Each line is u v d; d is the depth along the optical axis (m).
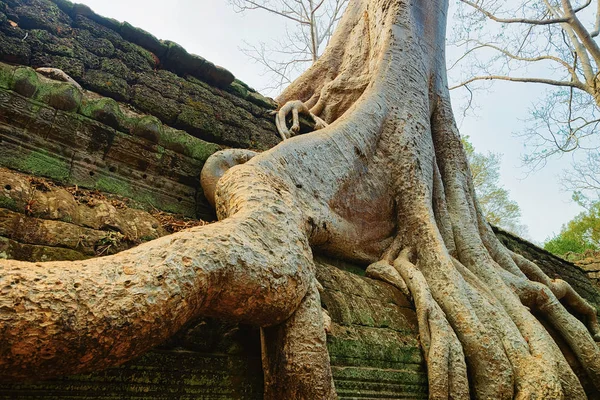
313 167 3.31
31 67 3.06
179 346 2.01
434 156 4.69
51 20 3.38
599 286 9.09
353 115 4.13
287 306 2.03
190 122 3.80
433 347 2.82
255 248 1.96
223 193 2.61
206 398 2.01
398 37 5.21
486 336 2.99
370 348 2.62
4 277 1.22
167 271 1.54
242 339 2.24
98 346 1.32
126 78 3.58
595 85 7.90
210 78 4.31
